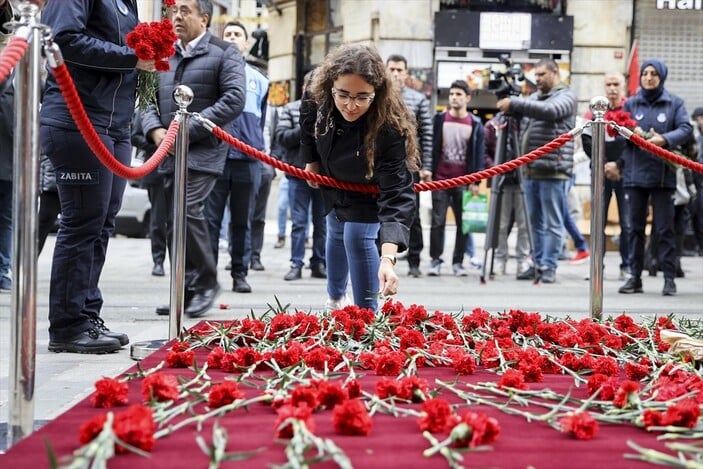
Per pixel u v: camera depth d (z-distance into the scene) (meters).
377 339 4.83
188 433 2.97
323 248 11.43
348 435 2.96
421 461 2.69
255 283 10.72
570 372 4.12
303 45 22.80
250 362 4.07
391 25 20.52
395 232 5.18
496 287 10.71
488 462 2.69
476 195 11.91
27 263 3.37
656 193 10.14
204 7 7.38
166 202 7.31
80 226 5.54
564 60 20.53
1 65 3.17
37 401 4.31
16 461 2.64
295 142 11.02
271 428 3.04
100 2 5.43
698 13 20.69
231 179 9.27
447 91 20.98
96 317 5.84
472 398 3.49
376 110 5.18
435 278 11.87
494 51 20.55
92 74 5.36
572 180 14.66
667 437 2.95
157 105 6.77
